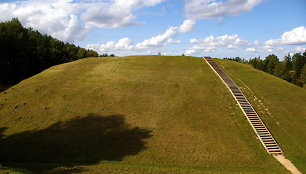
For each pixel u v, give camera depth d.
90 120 26.98
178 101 32.09
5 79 64.38
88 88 33.97
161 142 24.14
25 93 32.16
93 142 23.44
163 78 38.97
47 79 37.03
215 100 32.59
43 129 25.06
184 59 49.69
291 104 33.44
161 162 21.31
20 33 63.38
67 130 25.03
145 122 27.30
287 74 95.50
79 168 18.98
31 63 67.25
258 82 40.00
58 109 28.81
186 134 25.55
